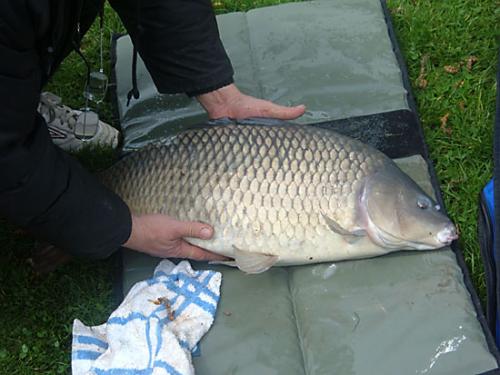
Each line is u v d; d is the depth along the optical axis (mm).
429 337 1040
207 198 1105
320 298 1105
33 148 937
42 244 1216
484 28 1482
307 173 1095
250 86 1396
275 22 1481
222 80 1212
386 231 1084
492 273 1093
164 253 1123
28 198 953
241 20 1505
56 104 1352
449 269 1104
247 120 1159
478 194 1233
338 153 1106
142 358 1022
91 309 1184
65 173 982
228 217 1104
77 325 1087
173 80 1228
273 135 1116
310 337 1070
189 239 1118
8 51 841
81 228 1016
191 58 1192
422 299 1078
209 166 1113
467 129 1343
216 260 1142
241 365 1053
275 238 1103
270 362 1054
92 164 1336
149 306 1082
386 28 1438
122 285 1165
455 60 1454
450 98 1394
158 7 1142
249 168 1103
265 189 1096
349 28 1447
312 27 1459
